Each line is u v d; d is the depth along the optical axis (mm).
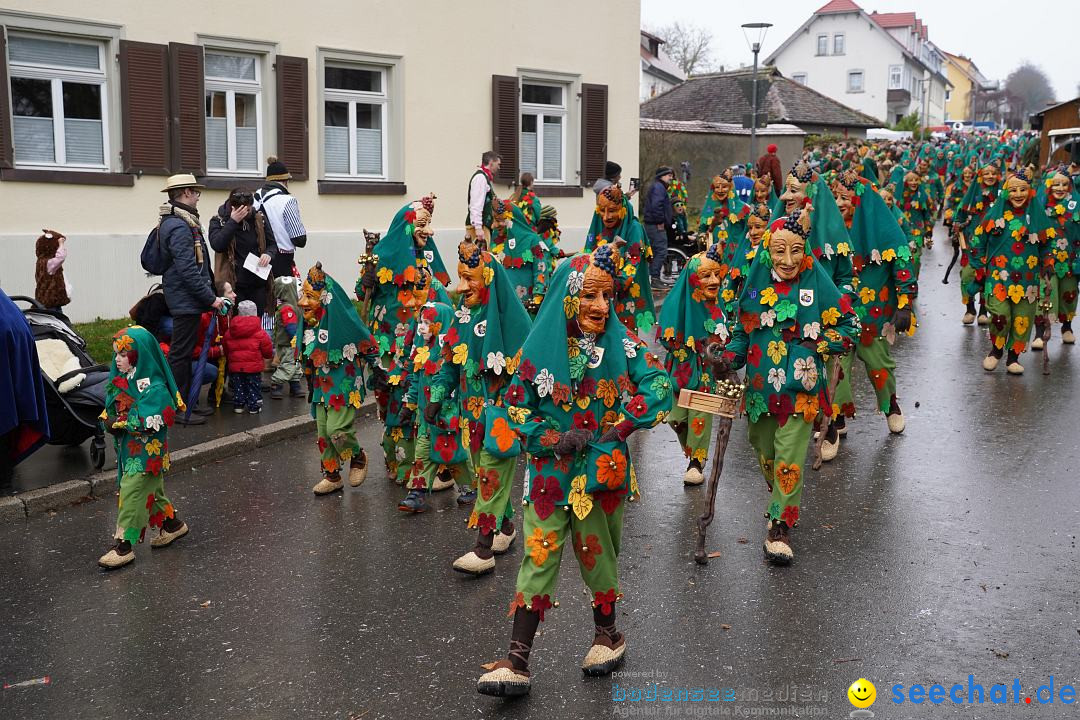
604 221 8703
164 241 8867
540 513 4488
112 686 4707
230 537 6680
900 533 6504
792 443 6016
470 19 16953
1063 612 5277
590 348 4469
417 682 4695
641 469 8102
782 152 27453
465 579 5945
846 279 7027
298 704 4512
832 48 83000
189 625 5348
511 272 10062
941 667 4711
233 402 9750
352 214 15711
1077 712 4305
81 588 5867
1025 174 13281
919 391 10578
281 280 10125
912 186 17875
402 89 16125
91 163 13156
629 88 19703
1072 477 7574
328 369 7352
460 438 6766
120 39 13039
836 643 4977
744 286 6156
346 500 7438
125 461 6199
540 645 5035
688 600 5527
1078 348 12828
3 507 6992
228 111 14445
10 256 12188
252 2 14305
